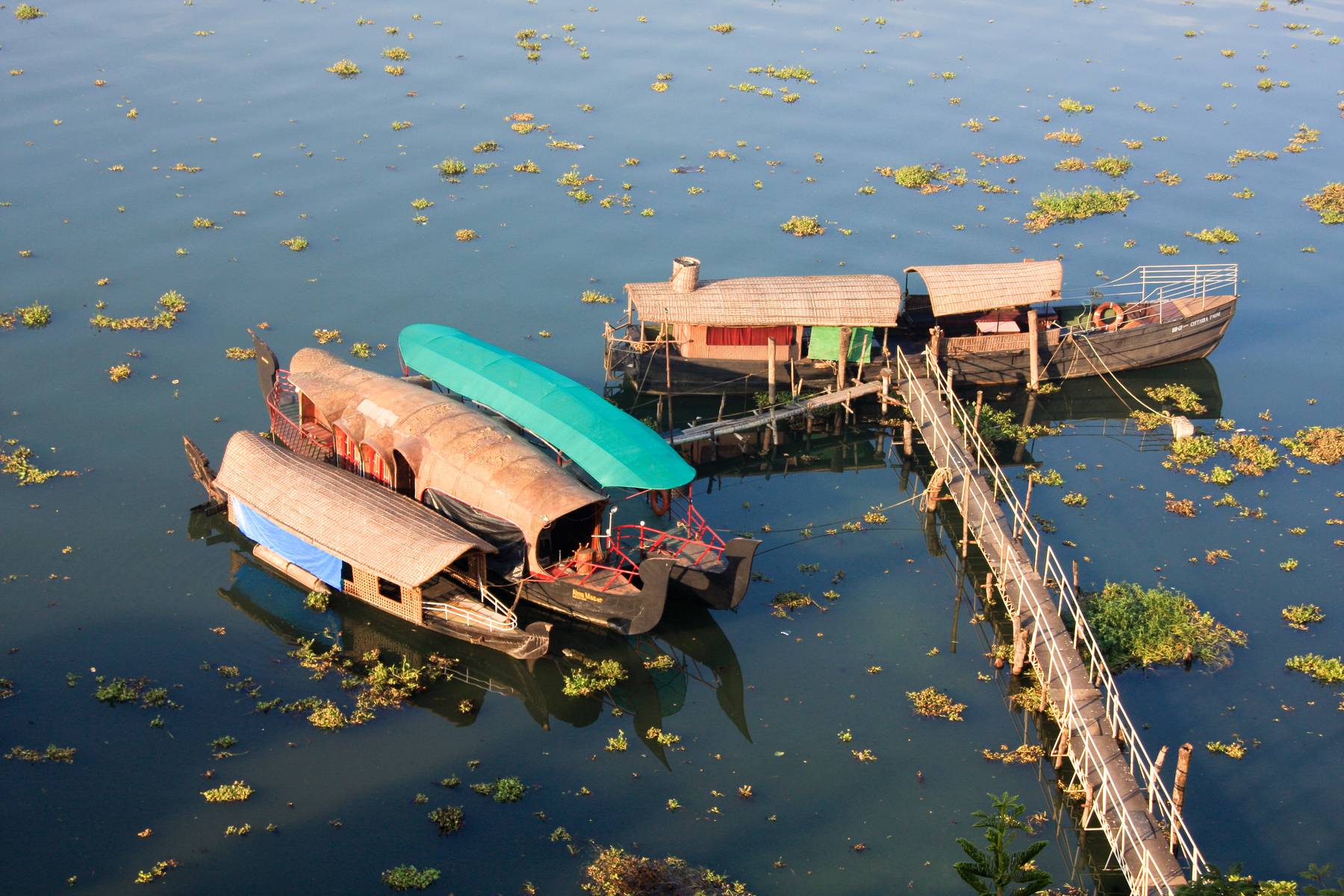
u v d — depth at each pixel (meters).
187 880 30.62
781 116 84.62
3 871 30.61
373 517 39.81
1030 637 38.81
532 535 39.12
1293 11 114.75
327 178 72.25
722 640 40.34
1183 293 63.09
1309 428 53.16
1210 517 47.22
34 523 43.56
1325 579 43.53
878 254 66.00
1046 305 59.00
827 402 52.47
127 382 52.25
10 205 66.81
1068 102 87.94
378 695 36.94
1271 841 33.03
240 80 86.25
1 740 34.47
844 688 38.38
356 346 54.84
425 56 92.69
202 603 40.59
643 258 64.62
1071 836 33.44
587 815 33.25
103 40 93.25
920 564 44.53
